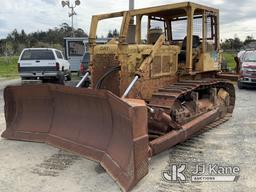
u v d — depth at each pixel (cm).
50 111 670
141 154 463
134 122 452
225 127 823
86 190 458
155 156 600
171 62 709
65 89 600
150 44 718
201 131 751
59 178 498
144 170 473
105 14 661
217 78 880
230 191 458
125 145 491
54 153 604
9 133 699
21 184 478
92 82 657
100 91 529
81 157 580
